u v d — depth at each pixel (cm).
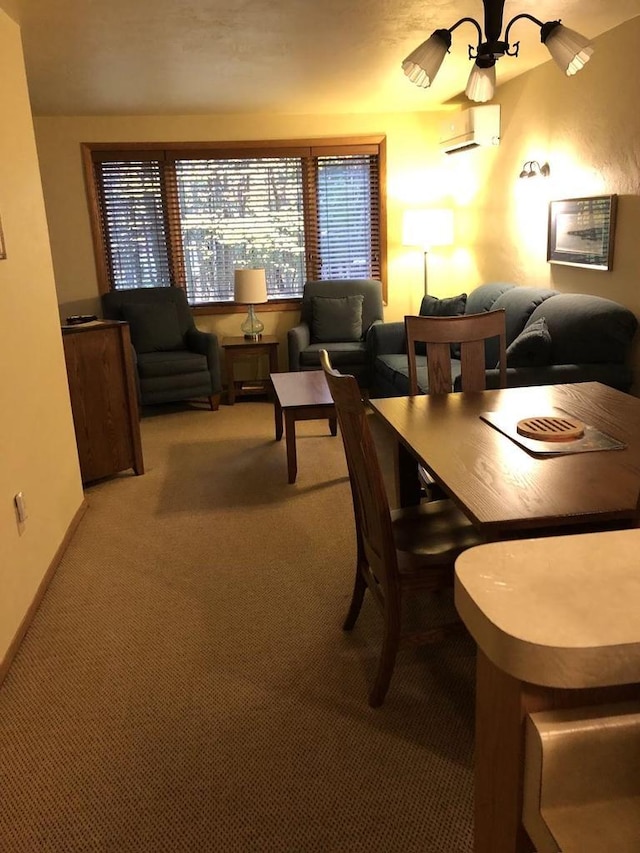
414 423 227
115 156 578
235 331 626
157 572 290
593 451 193
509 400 252
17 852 161
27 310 286
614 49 374
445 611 251
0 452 238
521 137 490
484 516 153
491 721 70
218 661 228
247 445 463
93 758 188
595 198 400
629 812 65
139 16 314
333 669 222
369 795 172
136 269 607
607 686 63
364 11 317
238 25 332
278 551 305
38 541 274
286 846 159
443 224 573
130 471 418
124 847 161
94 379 381
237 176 600
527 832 67
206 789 176
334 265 628
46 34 334
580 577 67
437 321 284
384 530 189
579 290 433
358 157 608
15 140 289
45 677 223
